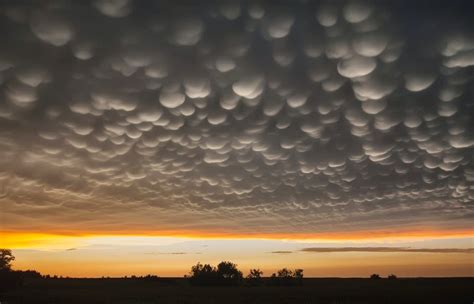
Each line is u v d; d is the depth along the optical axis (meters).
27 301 24.73
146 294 31.55
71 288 43.16
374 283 59.28
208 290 39.31
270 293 32.94
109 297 26.98
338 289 40.19
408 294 28.25
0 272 34.88
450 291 30.38
